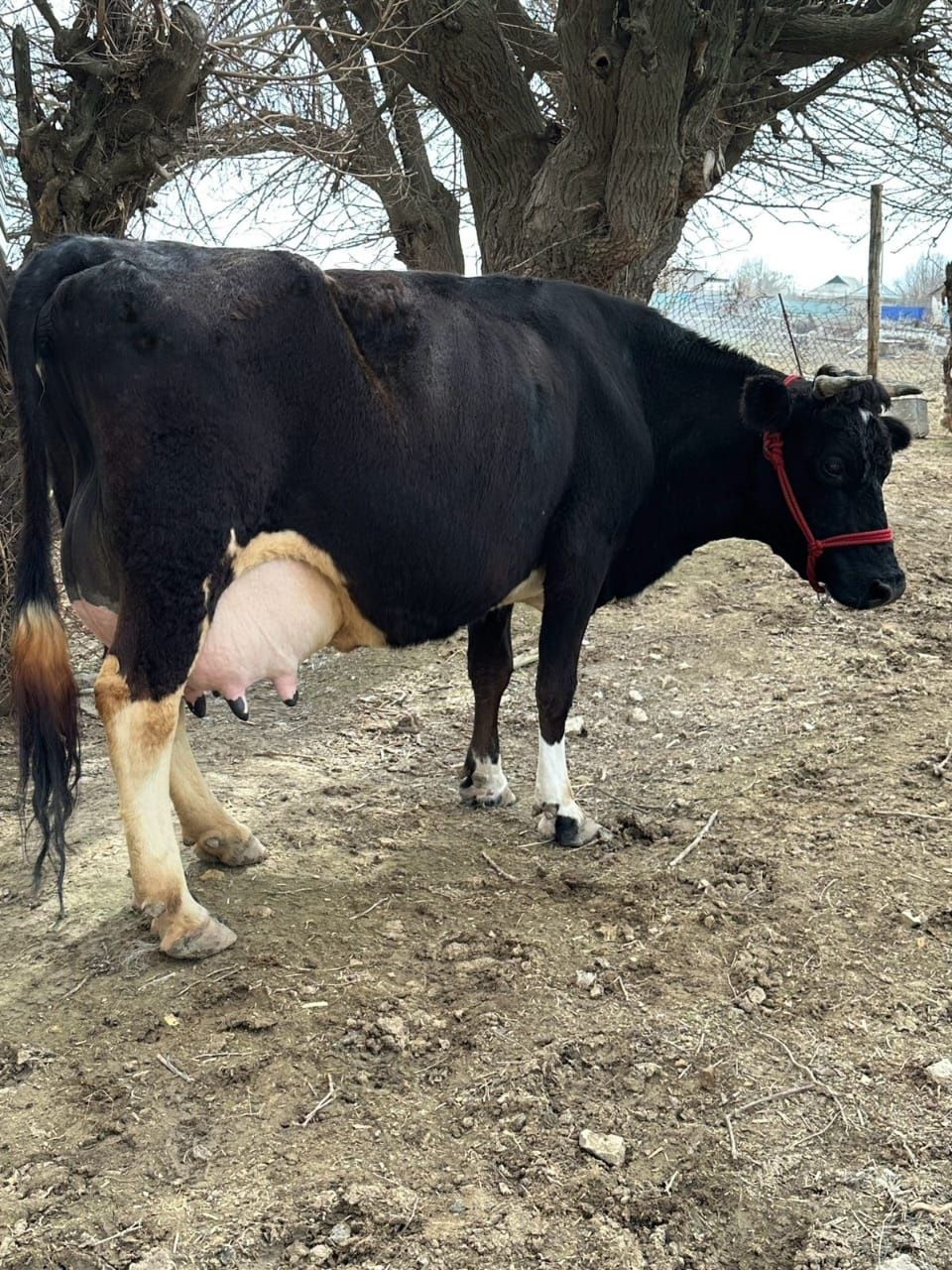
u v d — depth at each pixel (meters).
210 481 3.37
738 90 8.41
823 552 4.65
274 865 4.30
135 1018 3.40
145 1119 3.00
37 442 3.47
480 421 3.93
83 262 3.48
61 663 3.45
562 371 4.32
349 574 3.78
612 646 6.68
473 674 4.84
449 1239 2.64
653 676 6.28
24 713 3.41
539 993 3.54
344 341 3.60
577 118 7.29
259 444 3.46
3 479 5.45
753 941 3.83
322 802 4.90
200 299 3.38
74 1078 3.16
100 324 3.29
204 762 5.30
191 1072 3.18
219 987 3.53
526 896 4.13
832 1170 2.88
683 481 4.83
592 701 5.99
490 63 7.73
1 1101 3.08
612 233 7.35
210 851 4.25
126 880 4.18
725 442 4.77
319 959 3.70
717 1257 2.63
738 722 5.66
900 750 5.21
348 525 3.69
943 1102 3.10
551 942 3.83
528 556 4.28
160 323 3.31
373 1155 2.89
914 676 6.09
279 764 5.29
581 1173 2.85
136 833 3.59
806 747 5.30
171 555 3.35
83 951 3.75
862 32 8.33
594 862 4.41
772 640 6.69
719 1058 3.27
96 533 3.48
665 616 7.11
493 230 8.33
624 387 4.61
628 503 4.64
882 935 3.87
